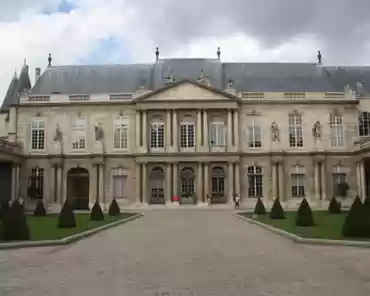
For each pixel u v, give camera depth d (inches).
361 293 416.8
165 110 2417.6
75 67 2694.4
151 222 1396.4
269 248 741.3
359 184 2320.4
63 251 719.7
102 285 454.3
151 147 2422.5
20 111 2476.6
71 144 2453.2
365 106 2474.2
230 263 586.9
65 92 2568.9
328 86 2576.3
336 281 472.4
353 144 2420.0
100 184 2411.4
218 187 2410.2
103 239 898.1
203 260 611.5
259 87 2561.5
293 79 2610.7
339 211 1758.1
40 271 536.1
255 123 2450.8
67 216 1131.9
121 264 581.3
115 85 2591.0
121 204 2396.7
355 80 2667.3
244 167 2422.5
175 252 692.1
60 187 2407.7
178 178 2390.5
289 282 467.2
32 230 1048.8
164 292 422.0
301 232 956.6
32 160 2434.8
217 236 941.2
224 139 2420.0
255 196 2413.9
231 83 2491.4
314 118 2456.9
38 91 2573.8
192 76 2615.7
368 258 631.8
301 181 2429.9
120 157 2432.3
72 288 441.1
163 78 2598.4
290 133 2450.8
